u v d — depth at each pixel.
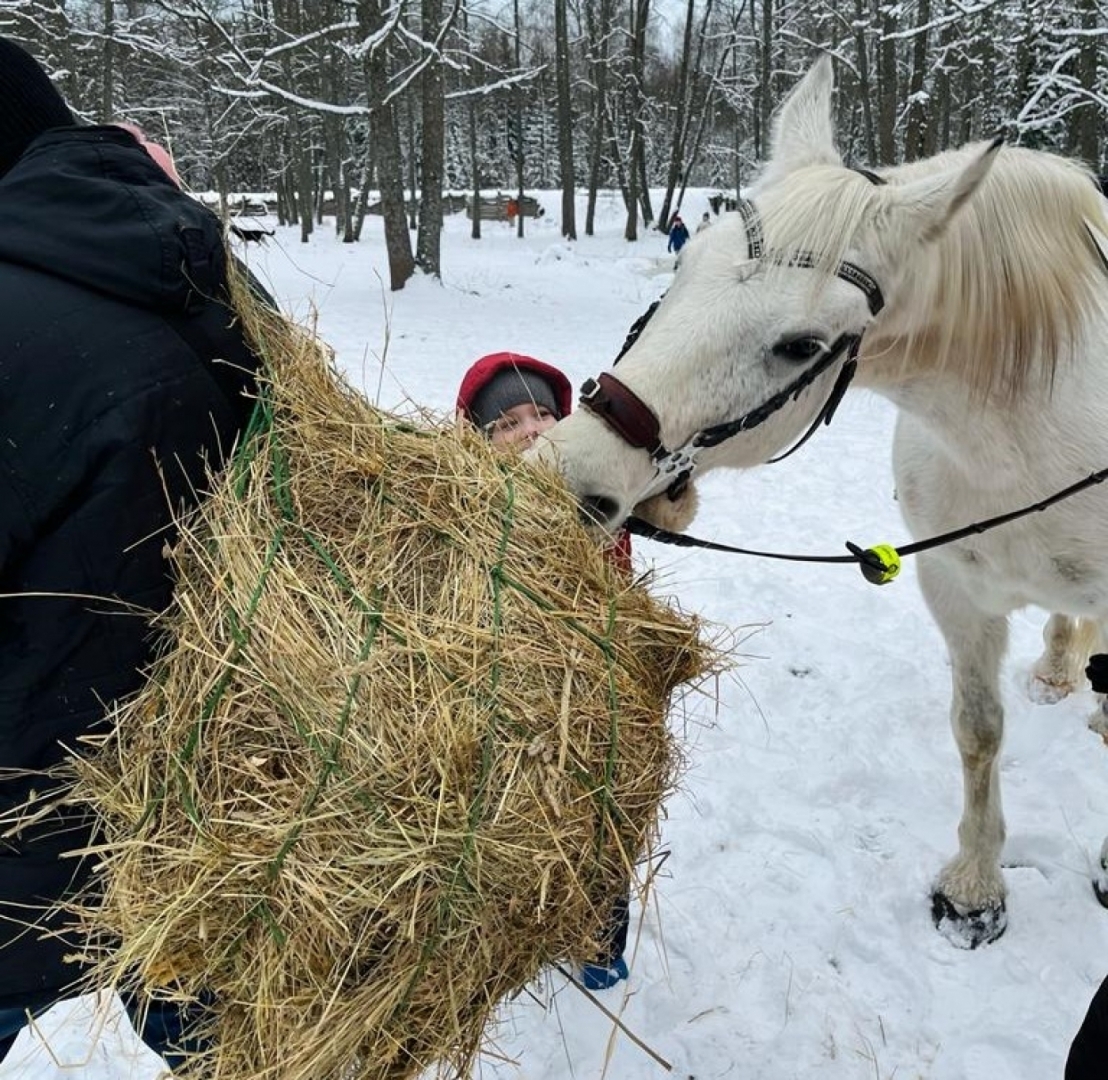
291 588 1.48
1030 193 2.23
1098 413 2.41
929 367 2.34
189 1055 1.52
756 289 2.04
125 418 1.37
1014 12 16.48
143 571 1.46
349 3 16.80
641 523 2.21
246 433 1.60
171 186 1.54
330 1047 1.40
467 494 1.66
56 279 1.39
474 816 1.41
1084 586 2.61
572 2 35.81
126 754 1.47
